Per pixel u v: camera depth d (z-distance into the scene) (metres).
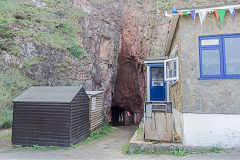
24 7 15.08
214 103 5.55
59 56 14.23
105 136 10.73
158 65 11.32
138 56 21.50
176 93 7.08
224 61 5.62
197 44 5.85
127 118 27.03
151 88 11.26
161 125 6.16
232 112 5.40
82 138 8.25
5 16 13.40
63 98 7.02
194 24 5.92
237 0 17.30
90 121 9.63
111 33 19.98
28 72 12.35
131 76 23.47
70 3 18.20
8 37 12.58
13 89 10.95
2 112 9.63
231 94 5.47
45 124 6.82
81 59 15.41
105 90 18.14
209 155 4.99
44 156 5.52
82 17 18.06
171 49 8.76
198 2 18.91
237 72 5.52
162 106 6.30
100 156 5.61
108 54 19.17
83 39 17.34
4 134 8.29
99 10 19.88
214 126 5.49
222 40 5.69
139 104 24.66
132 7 22.33
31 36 13.54
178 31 6.32
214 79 5.62
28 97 7.25
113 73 19.97
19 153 5.86
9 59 11.98
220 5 5.46
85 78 15.25
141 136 7.05
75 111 7.37
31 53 12.98
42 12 15.78
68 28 16.20
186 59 5.89
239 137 5.29
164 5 20.66
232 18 5.64
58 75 13.62
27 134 6.86
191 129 5.63
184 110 5.74
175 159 4.85
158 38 19.88
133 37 21.75
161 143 5.88
